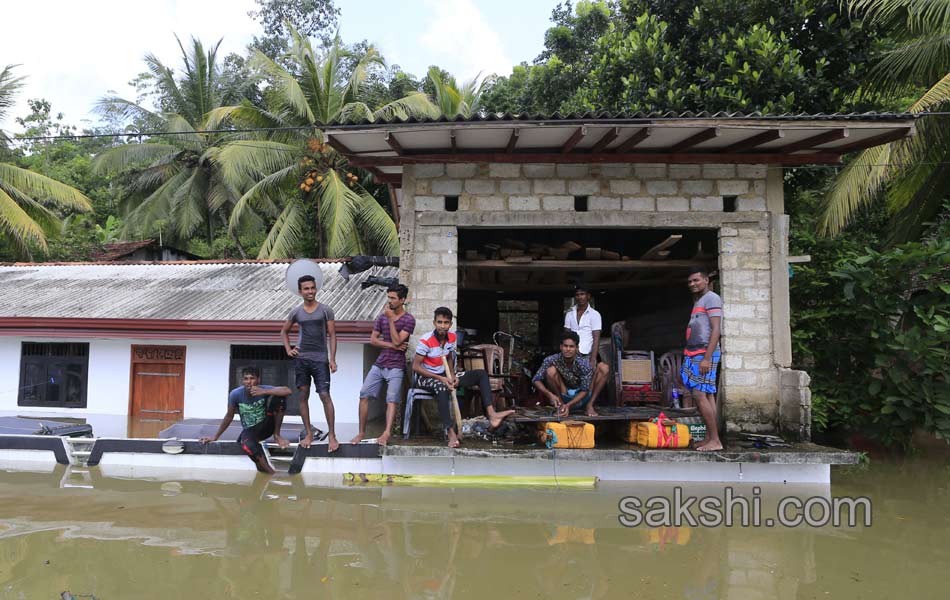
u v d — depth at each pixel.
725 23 10.95
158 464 7.57
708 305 6.95
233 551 5.04
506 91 22.91
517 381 10.20
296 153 19.83
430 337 7.14
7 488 6.77
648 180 8.11
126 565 4.74
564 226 8.02
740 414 7.80
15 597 4.19
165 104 25.73
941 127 10.28
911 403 8.18
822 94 10.48
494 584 4.45
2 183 19.02
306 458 7.27
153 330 10.67
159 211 23.77
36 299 12.23
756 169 8.13
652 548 5.17
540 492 6.70
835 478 7.55
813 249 9.80
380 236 19.75
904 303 8.62
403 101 19.70
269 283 12.70
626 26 12.97
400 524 5.71
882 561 4.93
